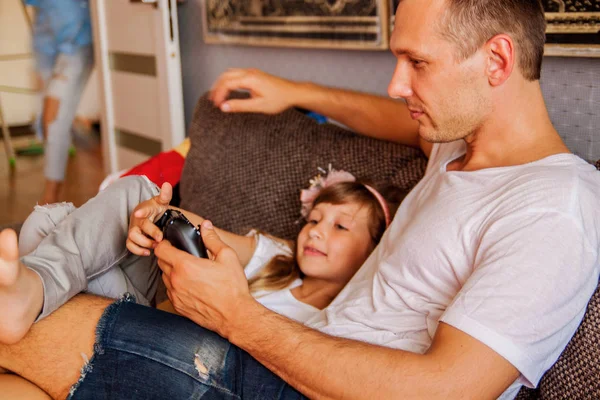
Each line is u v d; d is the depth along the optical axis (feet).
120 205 4.11
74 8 9.93
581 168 3.34
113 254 3.98
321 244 4.41
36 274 3.28
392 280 3.64
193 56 8.79
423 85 3.47
